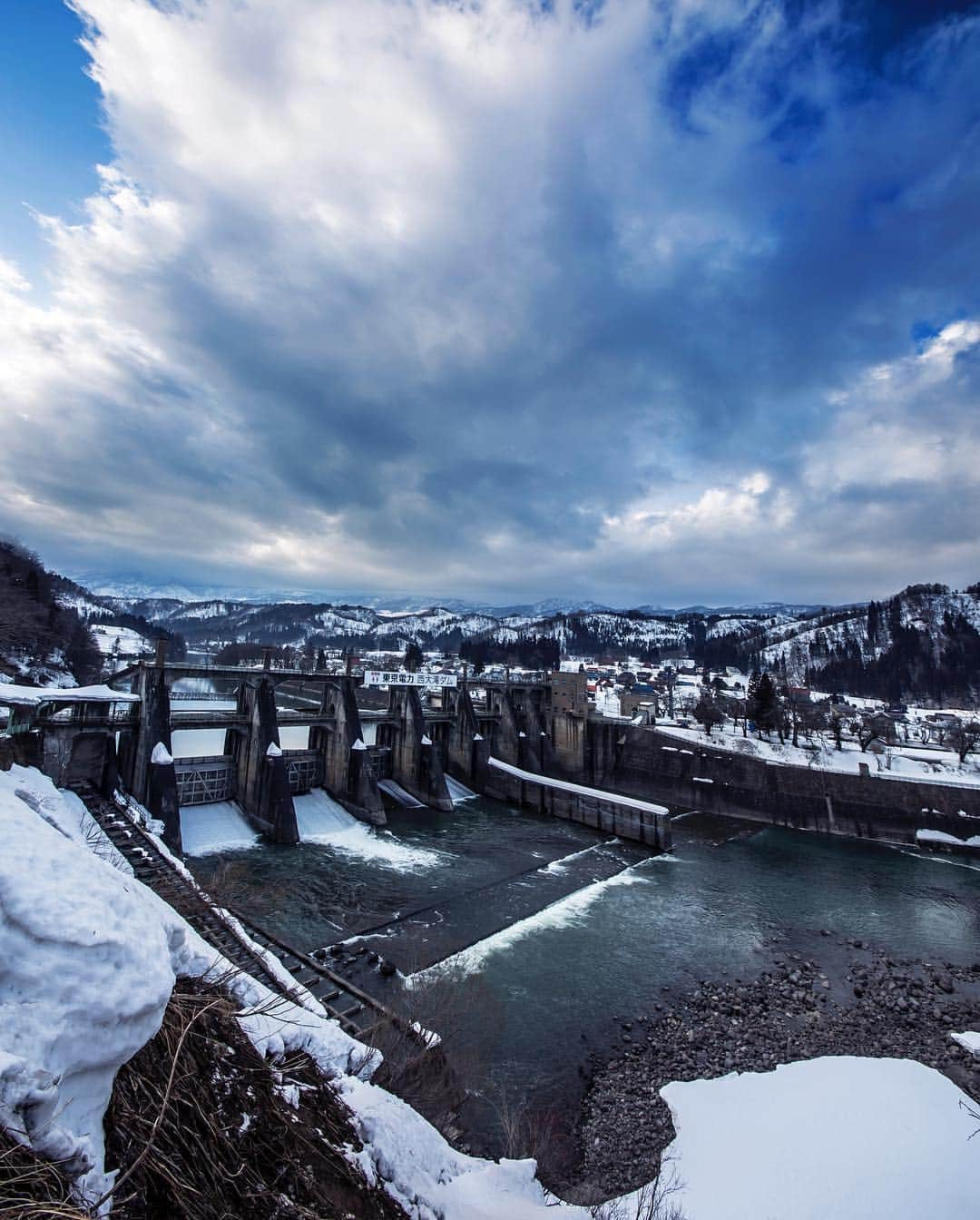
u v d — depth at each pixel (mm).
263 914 45500
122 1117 7703
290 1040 13578
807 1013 37469
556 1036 33781
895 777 81250
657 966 42562
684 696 170625
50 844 8734
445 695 96438
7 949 6828
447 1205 13547
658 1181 22984
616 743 102812
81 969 7180
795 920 52031
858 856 72125
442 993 34938
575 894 55250
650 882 59844
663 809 70500
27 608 91000
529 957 42750
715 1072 31422
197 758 65000
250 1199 8562
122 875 11969
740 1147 25156
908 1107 27625
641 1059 32344
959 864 70000
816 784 84500
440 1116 21250
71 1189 6070
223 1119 9320
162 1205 7340
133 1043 7414
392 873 56531
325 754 76062
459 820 76562
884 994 39969
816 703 156375
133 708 57812
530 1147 24797
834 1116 27109
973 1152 24297
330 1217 9648
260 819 62844
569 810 79625
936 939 49250
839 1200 21406
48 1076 6320
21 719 46906
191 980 11273
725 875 63156
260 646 195500
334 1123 12164
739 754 91500
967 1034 35375
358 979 37469
